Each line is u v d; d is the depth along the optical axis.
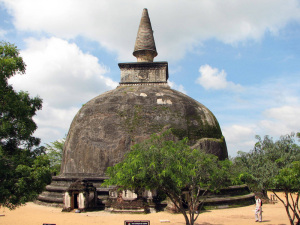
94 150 22.06
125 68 29.50
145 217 16.69
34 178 10.58
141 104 23.75
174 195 11.09
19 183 10.20
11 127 10.66
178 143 11.67
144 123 22.67
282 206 22.53
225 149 24.69
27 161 11.31
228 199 20.72
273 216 17.55
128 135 22.16
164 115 23.19
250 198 22.78
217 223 15.09
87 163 22.02
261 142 14.52
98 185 20.88
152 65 29.19
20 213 18.44
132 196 18.25
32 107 11.96
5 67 10.13
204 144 22.34
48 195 22.47
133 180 9.91
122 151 21.70
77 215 17.56
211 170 11.05
